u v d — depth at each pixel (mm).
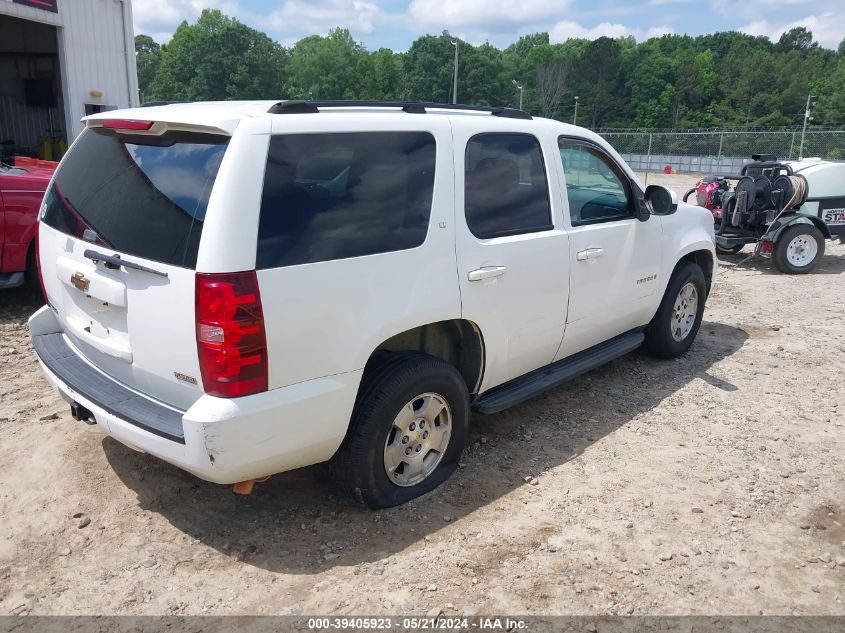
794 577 3221
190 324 2848
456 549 3367
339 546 3377
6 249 6719
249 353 2852
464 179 3758
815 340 6777
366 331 3256
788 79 102625
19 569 3174
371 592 3062
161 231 2975
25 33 16719
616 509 3734
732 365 5996
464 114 3963
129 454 4141
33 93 17312
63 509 3611
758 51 114062
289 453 3102
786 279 9789
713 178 10617
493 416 4848
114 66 14656
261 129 2939
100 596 3018
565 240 4379
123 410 3088
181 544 3371
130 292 3098
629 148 44062
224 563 3242
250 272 2836
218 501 3725
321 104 3316
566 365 4773
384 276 3316
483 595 3059
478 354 3984
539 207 4273
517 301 4078
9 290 7836
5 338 6230
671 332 5887
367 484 3479
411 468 3711
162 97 106500
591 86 111438
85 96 13969
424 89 109375
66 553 3285
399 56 121000
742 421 4863
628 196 5098
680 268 5812
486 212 3898
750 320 7520
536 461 4238
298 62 109938
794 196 9820
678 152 42500
